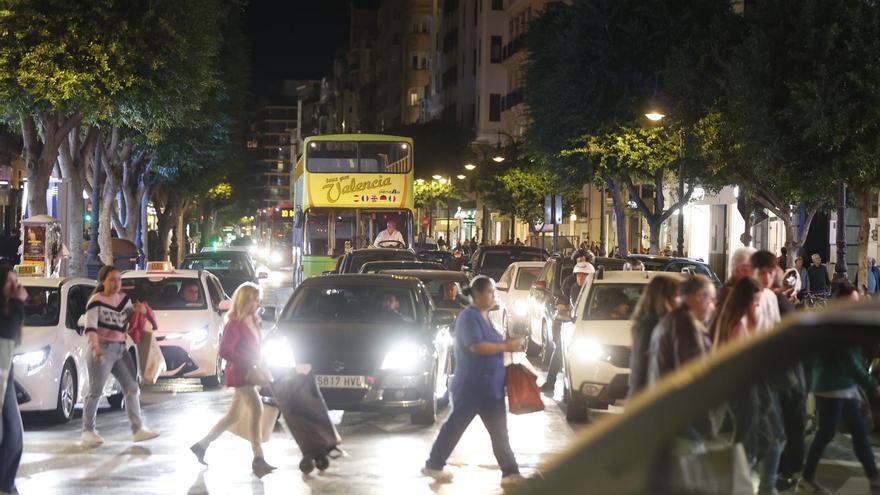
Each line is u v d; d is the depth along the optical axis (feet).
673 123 155.22
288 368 49.70
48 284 69.00
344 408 61.87
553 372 79.56
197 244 425.28
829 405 13.39
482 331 46.32
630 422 12.03
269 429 51.47
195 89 143.02
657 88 181.47
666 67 158.20
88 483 47.37
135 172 236.84
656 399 12.28
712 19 172.55
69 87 124.88
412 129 412.77
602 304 69.00
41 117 137.80
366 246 155.74
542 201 271.08
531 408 46.37
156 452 55.42
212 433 51.21
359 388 61.67
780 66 123.85
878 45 115.75
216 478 48.91
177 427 64.03
